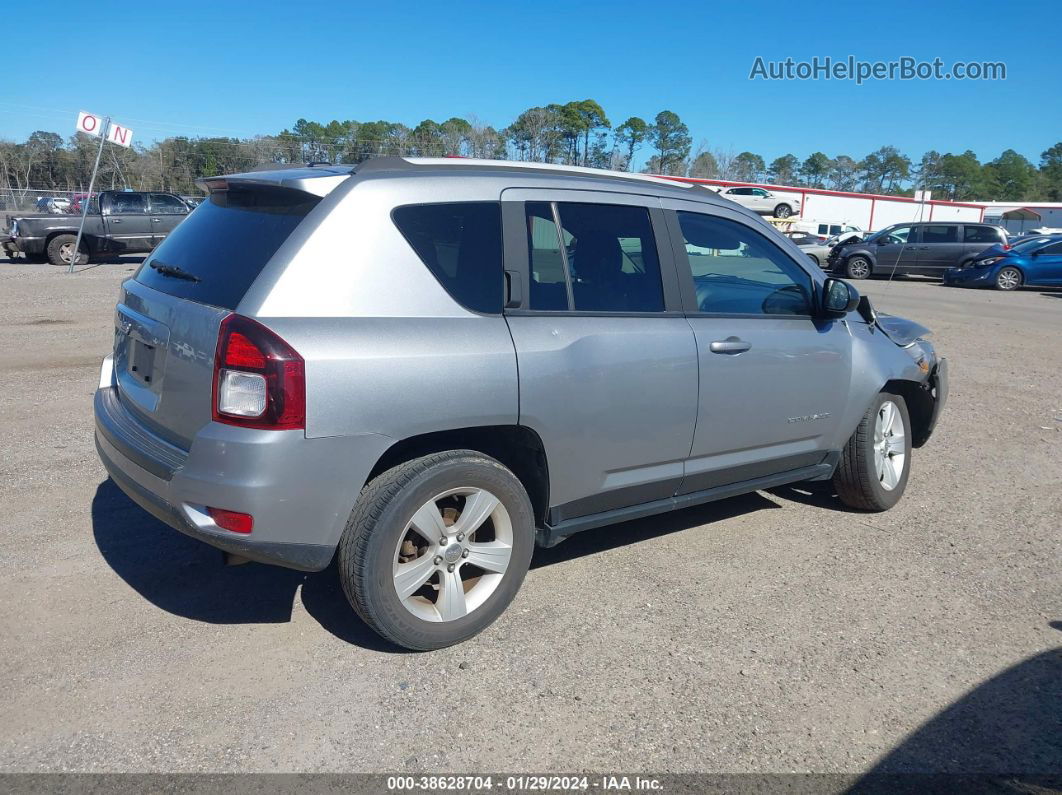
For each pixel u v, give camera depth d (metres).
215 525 2.96
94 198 20.05
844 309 4.48
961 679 3.30
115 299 13.32
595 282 3.69
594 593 3.93
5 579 3.82
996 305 18.03
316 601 3.75
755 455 4.34
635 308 3.79
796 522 4.95
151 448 3.21
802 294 4.54
